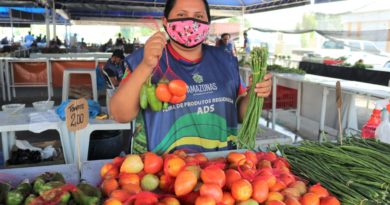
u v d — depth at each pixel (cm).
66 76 557
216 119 169
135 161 125
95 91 573
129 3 1221
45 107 317
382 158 148
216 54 180
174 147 161
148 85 143
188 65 169
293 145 167
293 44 1445
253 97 164
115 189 114
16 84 773
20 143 329
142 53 159
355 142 168
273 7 1091
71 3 1232
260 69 162
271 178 118
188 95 164
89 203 104
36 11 1262
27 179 125
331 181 130
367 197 123
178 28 160
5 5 857
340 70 709
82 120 153
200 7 162
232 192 110
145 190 118
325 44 1205
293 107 599
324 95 470
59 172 133
